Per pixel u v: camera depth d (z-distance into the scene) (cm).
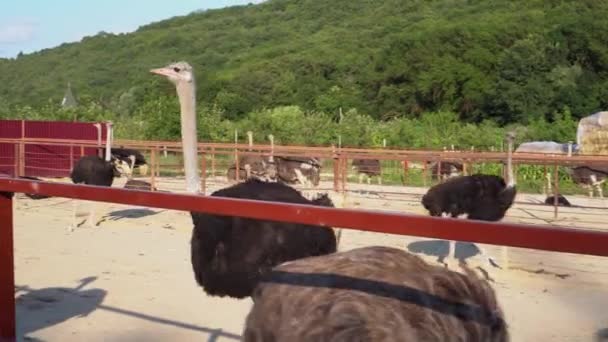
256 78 5269
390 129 3206
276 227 457
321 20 9094
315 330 223
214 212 282
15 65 10025
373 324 217
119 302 703
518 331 625
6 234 361
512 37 4950
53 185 336
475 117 4731
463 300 242
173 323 634
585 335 614
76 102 5041
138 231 1176
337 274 248
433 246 1036
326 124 3167
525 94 4459
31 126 2228
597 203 1653
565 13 5325
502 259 900
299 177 1600
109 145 1407
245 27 9606
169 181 1861
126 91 6016
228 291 477
